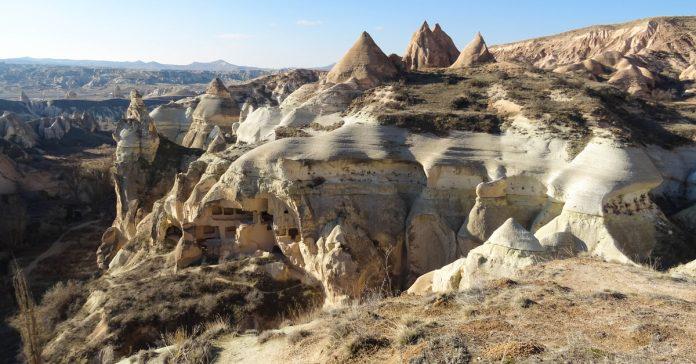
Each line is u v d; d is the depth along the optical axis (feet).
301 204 85.25
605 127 87.35
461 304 33.86
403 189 89.40
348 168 88.84
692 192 89.56
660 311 29.84
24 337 50.06
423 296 37.86
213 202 92.17
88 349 70.28
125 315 75.00
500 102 105.91
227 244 92.27
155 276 91.25
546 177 80.18
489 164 84.89
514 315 30.42
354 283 78.64
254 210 90.38
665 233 71.77
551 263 45.57
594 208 70.64
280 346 34.47
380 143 91.09
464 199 84.94
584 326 27.99
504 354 24.29
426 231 84.23
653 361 22.74
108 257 125.90
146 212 133.08
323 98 123.13
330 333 32.55
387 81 136.77
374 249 82.79
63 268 126.31
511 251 52.85
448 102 109.09
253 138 132.46
